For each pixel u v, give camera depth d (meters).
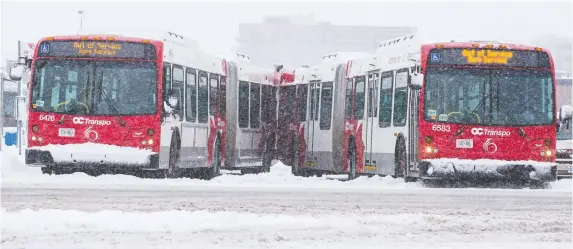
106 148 55.38
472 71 55.44
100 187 44.50
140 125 55.66
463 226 27.38
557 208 35.84
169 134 57.38
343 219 27.91
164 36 57.84
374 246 22.34
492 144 54.78
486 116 55.06
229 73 71.19
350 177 68.62
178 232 24.70
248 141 75.38
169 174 58.19
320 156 73.94
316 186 51.38
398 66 60.03
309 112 76.56
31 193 39.00
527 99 55.47
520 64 55.69
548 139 55.34
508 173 54.72
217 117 68.06
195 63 62.84
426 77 55.44
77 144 55.38
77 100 55.69
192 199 37.25
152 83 56.06
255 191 44.16
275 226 26.25
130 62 56.12
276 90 81.81
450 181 57.31
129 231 24.77
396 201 38.62
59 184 46.34
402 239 23.95
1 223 25.28
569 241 24.17
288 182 58.22
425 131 54.97
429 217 28.98
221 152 69.50
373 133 63.78
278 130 81.50
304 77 78.06
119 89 55.91
